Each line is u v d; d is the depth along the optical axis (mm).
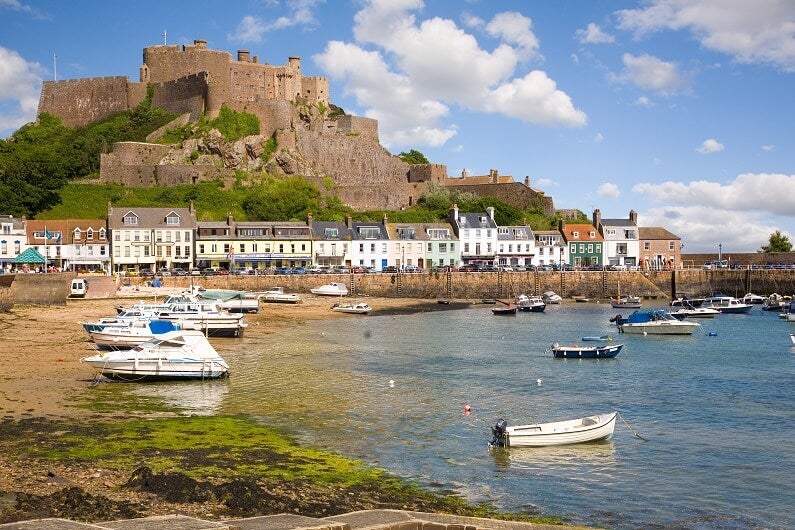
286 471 25938
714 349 60969
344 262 119625
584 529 21594
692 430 34062
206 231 112750
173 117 155500
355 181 162500
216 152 146625
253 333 65875
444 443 30812
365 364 49812
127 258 108812
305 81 170500
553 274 115500
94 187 135875
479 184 161750
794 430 34188
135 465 25547
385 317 84500
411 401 38406
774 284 118125
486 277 111688
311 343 59875
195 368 42375
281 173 149125
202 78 153750
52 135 161250
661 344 64188
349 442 30359
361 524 19797
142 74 163375
